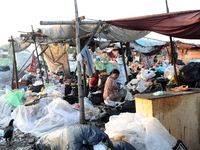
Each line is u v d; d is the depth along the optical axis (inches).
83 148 108.9
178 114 149.9
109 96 258.7
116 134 142.5
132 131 140.1
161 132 135.8
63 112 222.7
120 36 271.3
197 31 192.2
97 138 112.6
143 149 136.3
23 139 199.0
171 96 147.5
